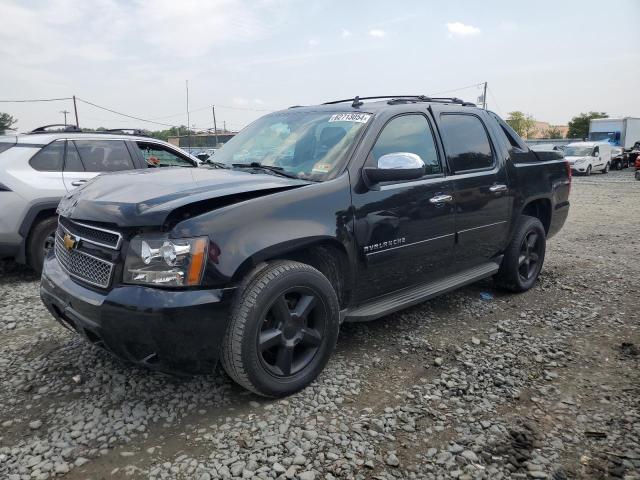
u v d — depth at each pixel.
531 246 5.46
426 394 3.26
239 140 4.55
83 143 6.30
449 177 4.25
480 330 4.36
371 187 3.59
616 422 2.98
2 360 3.62
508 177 4.91
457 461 2.61
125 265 2.79
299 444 2.70
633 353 3.91
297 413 3.00
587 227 10.12
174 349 2.74
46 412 2.97
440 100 4.75
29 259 5.84
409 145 4.02
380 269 3.70
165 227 2.75
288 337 3.13
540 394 3.30
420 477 2.48
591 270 6.42
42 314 4.62
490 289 5.55
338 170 3.51
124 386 3.27
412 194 3.86
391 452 2.66
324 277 3.25
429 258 4.11
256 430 2.82
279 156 3.93
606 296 5.34
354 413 3.02
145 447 2.67
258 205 3.01
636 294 5.41
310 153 3.79
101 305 2.76
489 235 4.72
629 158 36.19
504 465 2.58
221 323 2.83
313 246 3.30
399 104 4.14
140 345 2.74
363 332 4.25
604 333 4.33
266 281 2.94
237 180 3.32
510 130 5.32
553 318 4.67
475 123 4.80
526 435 2.83
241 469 2.49
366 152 3.64
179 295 2.70
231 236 2.85
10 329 4.23
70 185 5.97
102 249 2.91
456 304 5.03
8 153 5.77
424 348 3.96
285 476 2.44
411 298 3.99
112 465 2.53
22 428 2.82
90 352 3.74
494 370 3.61
